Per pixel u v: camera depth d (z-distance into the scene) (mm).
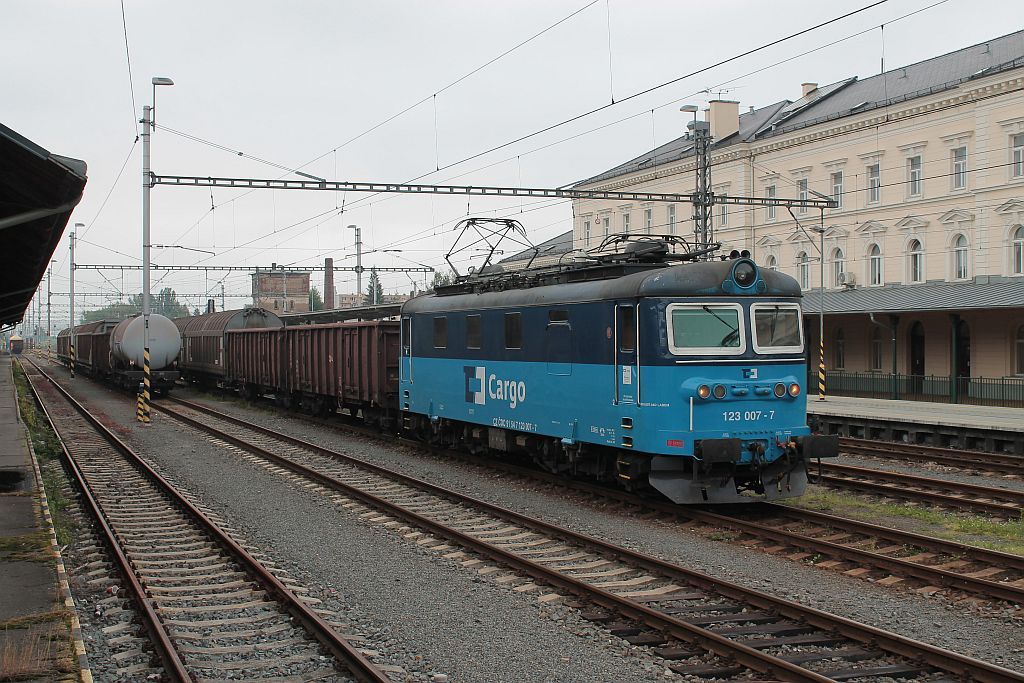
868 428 25953
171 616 9266
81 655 7266
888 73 44625
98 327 52719
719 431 13312
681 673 7605
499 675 7617
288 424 29625
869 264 40469
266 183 24922
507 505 15023
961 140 35875
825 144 41969
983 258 35281
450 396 19547
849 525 12633
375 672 7316
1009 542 12109
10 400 32750
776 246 45125
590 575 10602
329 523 13781
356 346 26203
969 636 8367
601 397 14461
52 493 15945
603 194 28078
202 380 46875
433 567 11141
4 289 20562
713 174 48156
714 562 11180
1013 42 37812
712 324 13492
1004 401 32031
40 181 9453
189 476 18484
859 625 8203
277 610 9445
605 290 14359
